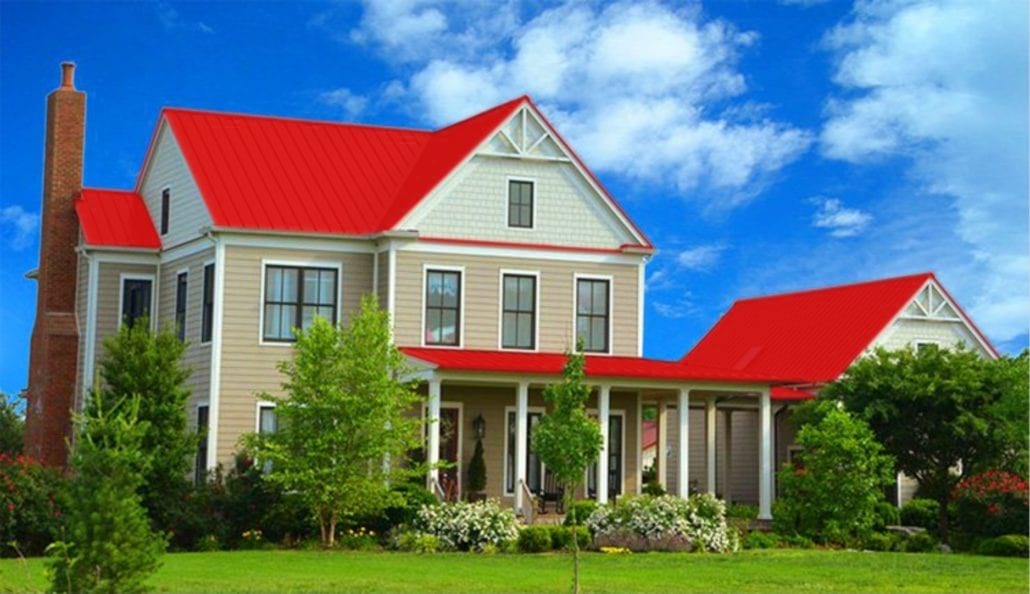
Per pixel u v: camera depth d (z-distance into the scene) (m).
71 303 46.97
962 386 41.66
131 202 47.22
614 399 44.34
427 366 39.03
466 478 42.34
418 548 34.09
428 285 42.31
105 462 20.53
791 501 39.56
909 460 42.72
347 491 34.81
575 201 44.19
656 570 29.89
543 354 42.97
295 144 45.31
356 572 28.34
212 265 41.38
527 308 43.38
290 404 35.59
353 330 36.03
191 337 42.38
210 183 42.31
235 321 40.84
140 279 45.44
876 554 35.25
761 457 43.03
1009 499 39.06
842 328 53.22
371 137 47.06
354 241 42.25
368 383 35.38
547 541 34.50
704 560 32.50
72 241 47.16
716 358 58.47
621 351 44.19
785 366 53.28
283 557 31.75
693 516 35.94
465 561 31.38
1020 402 40.59
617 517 35.66
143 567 20.38
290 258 41.62
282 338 41.28
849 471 38.59
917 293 52.22
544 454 26.81
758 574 29.33
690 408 51.62
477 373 39.22
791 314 57.47
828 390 43.88
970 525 39.94
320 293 41.88
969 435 41.50
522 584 26.45
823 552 35.62
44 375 46.09
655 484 45.44
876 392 42.66
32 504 31.88
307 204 42.75
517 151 43.47
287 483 34.72
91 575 20.05
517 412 40.03
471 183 43.00
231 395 40.62
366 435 35.25
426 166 45.09
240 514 35.44
